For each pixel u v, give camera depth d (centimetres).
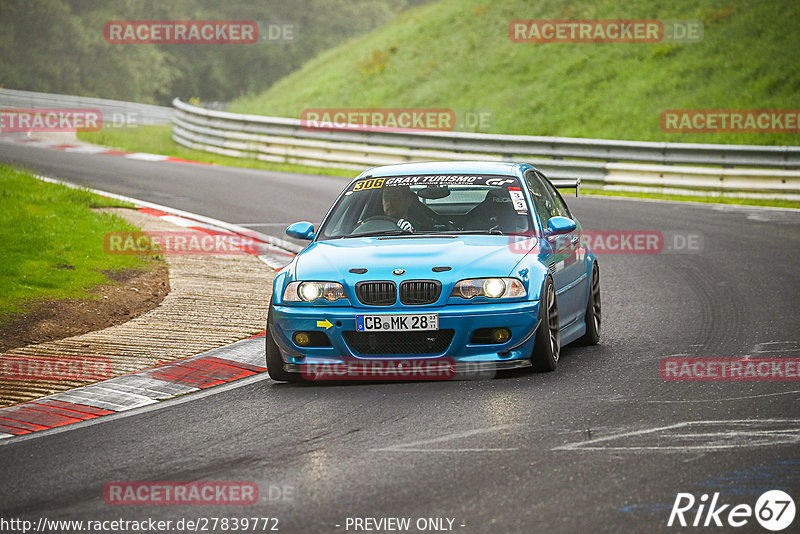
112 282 3906
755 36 11019
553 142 7956
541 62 12194
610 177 7744
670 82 10581
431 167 3047
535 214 2828
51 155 8838
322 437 2072
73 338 3128
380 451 1952
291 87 15162
